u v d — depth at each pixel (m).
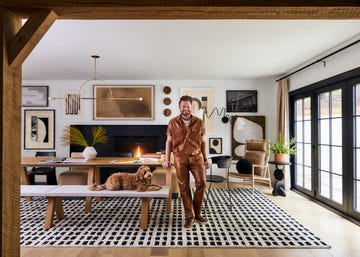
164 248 2.33
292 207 3.61
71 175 3.76
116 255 2.20
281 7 1.49
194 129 2.87
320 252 2.27
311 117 4.11
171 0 1.49
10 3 1.48
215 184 5.12
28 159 3.86
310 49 3.45
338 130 3.50
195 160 2.86
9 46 1.52
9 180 1.54
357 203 3.10
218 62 4.12
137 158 4.05
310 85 4.02
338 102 3.49
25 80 5.48
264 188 4.80
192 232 2.67
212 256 2.19
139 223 2.93
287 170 4.69
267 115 5.50
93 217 3.14
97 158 4.04
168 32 2.84
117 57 3.82
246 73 4.92
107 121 5.51
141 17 1.66
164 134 5.40
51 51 3.52
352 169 3.13
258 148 4.69
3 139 1.48
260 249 2.32
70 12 1.57
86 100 5.51
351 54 3.07
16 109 1.59
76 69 4.55
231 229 2.76
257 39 3.07
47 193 2.69
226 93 5.51
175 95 5.52
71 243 2.41
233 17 1.65
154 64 4.23
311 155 4.12
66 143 5.48
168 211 3.29
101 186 2.86
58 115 5.51
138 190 2.75
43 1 1.48
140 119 5.51
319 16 1.62
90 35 2.93
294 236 2.59
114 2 1.50
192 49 3.45
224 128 5.50
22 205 3.65
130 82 5.53
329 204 3.62
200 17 1.65
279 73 4.93
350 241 2.49
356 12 1.56
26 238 2.53
